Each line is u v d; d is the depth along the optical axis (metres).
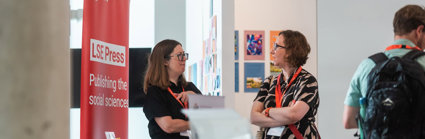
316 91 3.66
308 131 3.59
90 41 3.78
